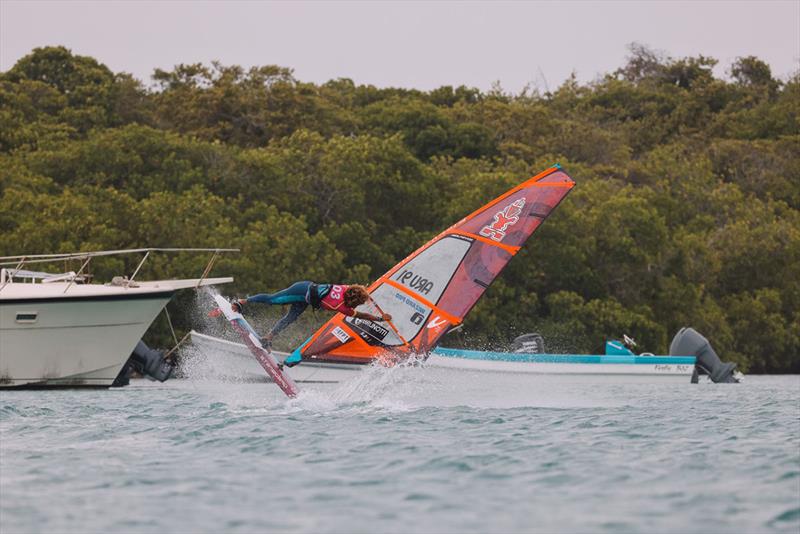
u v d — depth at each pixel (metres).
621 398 73.12
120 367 83.69
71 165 153.25
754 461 36.69
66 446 40.38
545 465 35.47
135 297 82.81
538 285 163.00
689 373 108.44
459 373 95.19
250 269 131.88
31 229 125.81
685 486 32.06
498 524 27.30
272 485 32.06
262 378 95.69
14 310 80.50
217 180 158.38
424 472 34.12
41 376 82.12
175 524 27.41
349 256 156.25
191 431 44.41
